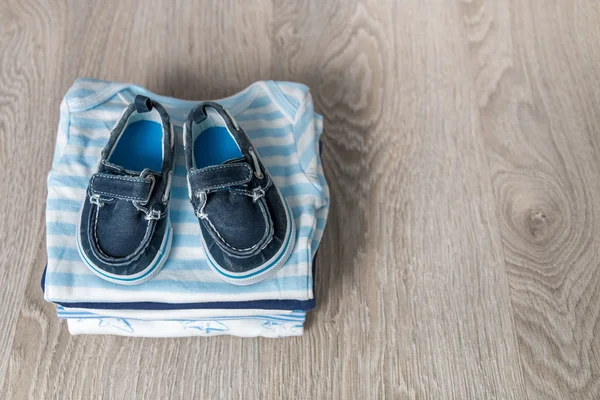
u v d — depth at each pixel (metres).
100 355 0.84
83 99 0.83
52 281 0.71
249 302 0.74
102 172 0.73
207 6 1.13
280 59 1.09
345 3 1.15
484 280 0.91
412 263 0.92
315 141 0.86
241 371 0.84
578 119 1.05
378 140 1.02
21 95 1.03
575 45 1.12
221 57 1.09
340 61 1.09
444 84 1.08
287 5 1.14
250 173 0.73
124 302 0.73
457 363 0.86
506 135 1.03
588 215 0.96
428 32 1.13
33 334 0.85
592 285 0.91
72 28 1.09
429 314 0.89
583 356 0.86
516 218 0.96
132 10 1.12
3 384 0.82
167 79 1.06
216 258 0.72
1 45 1.07
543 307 0.90
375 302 0.89
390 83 1.07
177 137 0.84
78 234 0.73
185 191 0.80
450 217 0.96
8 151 0.98
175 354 0.85
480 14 1.15
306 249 0.75
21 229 0.92
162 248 0.73
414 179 0.99
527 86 1.08
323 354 0.86
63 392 0.82
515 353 0.86
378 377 0.85
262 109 0.87
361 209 0.96
